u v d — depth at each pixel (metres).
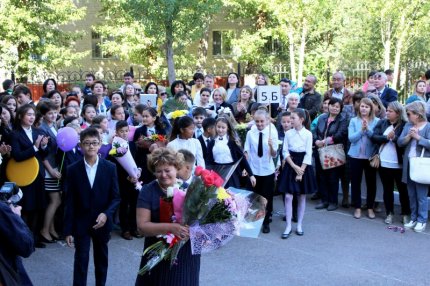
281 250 7.11
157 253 3.92
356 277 6.17
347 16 22.12
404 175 8.04
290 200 7.73
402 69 21.16
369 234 7.82
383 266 6.52
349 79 19.14
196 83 11.94
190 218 3.78
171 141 7.06
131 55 22.30
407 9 19.59
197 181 3.77
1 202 3.67
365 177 8.75
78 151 7.43
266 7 21.95
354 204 8.78
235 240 7.54
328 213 8.98
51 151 7.48
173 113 8.44
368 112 8.53
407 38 20.78
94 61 25.80
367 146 8.54
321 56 22.77
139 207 4.00
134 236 7.75
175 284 3.96
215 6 19.94
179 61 23.58
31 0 19.25
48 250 7.19
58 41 20.91
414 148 7.89
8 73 19.28
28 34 18.62
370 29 21.75
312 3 20.44
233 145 7.52
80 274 5.41
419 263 6.62
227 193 3.90
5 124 7.17
